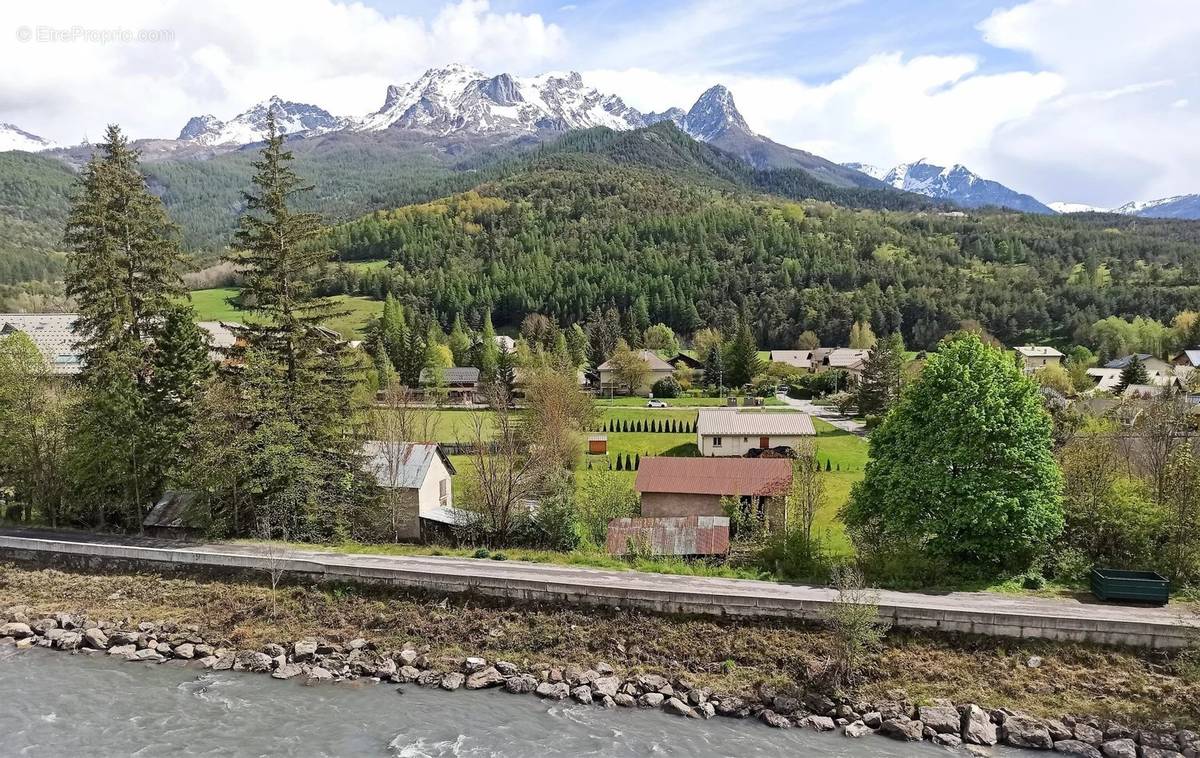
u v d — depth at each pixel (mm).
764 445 75562
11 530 46281
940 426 36781
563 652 33219
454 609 35844
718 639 32969
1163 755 25969
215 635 35281
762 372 142375
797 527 41469
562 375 82000
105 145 44344
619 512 48969
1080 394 96500
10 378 45594
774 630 33031
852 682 30297
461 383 128875
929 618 32062
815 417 104500
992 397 35781
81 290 44281
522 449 54500
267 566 38719
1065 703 28781
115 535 45375
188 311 45938
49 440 46469
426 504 49000
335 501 45188
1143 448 46500
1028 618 31359
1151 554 36750
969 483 35625
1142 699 28656
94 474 44719
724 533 42250
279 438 42562
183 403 45719
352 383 46812
